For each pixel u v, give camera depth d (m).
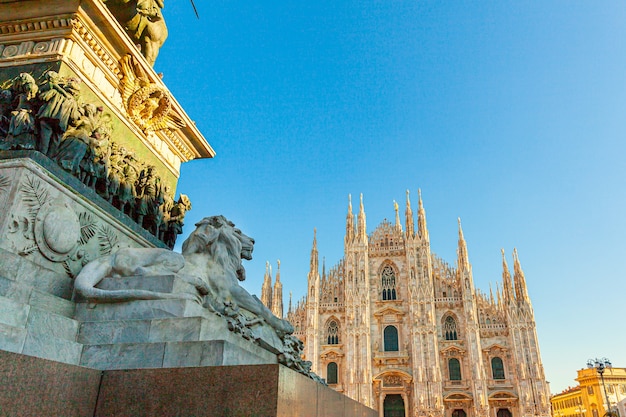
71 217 7.73
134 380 5.06
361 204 72.62
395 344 65.00
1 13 9.03
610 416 50.84
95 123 8.77
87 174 8.55
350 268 68.88
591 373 96.00
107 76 9.66
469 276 65.50
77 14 8.80
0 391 4.11
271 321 8.40
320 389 6.33
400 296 67.56
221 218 8.91
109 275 7.29
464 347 62.59
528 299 62.59
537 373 58.72
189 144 12.74
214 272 8.19
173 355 5.68
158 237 10.91
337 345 65.44
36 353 5.36
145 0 11.00
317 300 67.88
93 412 4.96
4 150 7.44
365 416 11.52
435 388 59.75
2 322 5.30
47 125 7.73
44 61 8.65
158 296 6.52
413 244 68.88
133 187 10.05
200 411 4.81
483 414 57.50
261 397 4.73
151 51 11.23
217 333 6.34
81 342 6.13
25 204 7.07
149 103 10.53
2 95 7.94
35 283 6.96
